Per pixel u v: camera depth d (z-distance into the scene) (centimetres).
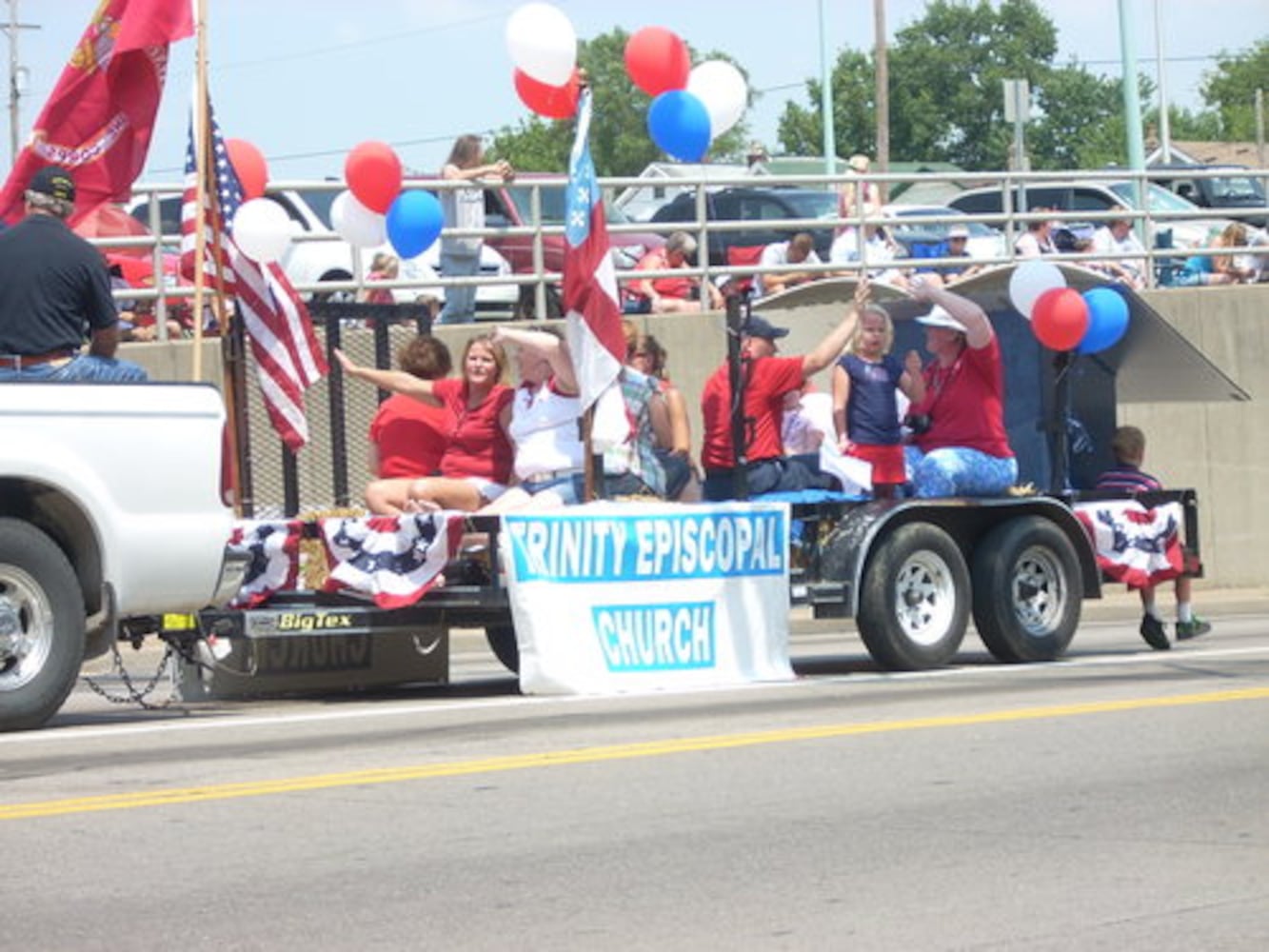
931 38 16175
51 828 1327
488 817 1354
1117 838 1270
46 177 1867
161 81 2302
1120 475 2495
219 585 1856
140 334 3177
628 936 1054
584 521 2062
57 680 1777
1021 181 3884
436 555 2048
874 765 1537
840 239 3841
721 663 2138
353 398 2384
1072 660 2353
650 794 1429
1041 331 2334
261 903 1125
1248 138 18000
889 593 2208
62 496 1808
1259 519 3928
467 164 3316
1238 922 1070
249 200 2339
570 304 2100
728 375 2275
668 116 2264
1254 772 1489
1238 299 3931
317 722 1850
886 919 1082
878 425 2258
